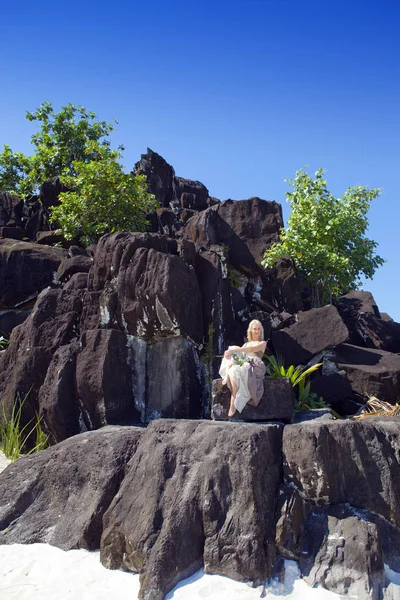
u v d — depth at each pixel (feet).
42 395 32.48
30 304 44.83
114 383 31.32
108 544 21.85
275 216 48.06
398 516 21.38
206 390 32.81
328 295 45.83
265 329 38.86
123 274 33.35
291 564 20.17
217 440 22.72
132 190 50.83
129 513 22.16
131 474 23.56
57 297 35.86
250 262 45.50
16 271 44.34
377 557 19.53
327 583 19.15
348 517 20.92
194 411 31.76
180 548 20.53
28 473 26.45
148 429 25.02
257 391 26.25
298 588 19.29
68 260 41.60
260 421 26.53
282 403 26.81
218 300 34.73
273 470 22.22
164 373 32.32
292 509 21.20
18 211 56.13
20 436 33.09
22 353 34.78
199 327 33.37
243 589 19.33
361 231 47.78
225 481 21.71
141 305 32.14
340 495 21.74
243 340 36.73
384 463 22.08
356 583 18.86
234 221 47.70
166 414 31.71
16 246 45.57
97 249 36.09
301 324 37.81
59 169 69.51
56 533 23.71
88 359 31.86
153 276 32.27
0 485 26.35
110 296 33.53
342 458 22.11
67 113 72.84
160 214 56.29
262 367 26.61
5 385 35.70
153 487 22.34
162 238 35.35
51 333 34.65
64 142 70.90
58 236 51.21
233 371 26.16
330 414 27.20
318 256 44.68
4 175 69.67
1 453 32.78
